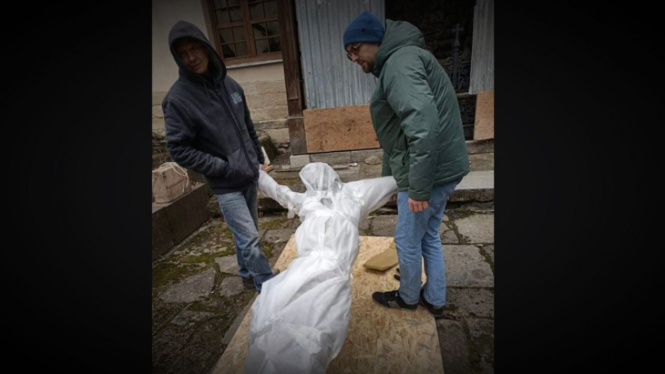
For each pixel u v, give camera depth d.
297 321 1.04
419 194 1.20
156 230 2.60
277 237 2.86
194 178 3.31
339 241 1.29
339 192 1.55
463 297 1.88
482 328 1.67
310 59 3.55
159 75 3.94
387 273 1.97
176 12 3.88
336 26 3.30
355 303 1.74
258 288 1.96
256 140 2.01
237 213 1.74
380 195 1.60
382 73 1.20
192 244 2.82
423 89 1.10
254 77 4.83
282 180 3.86
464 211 2.95
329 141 3.95
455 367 1.49
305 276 1.16
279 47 4.57
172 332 1.85
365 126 3.82
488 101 3.62
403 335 1.53
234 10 4.23
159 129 4.15
